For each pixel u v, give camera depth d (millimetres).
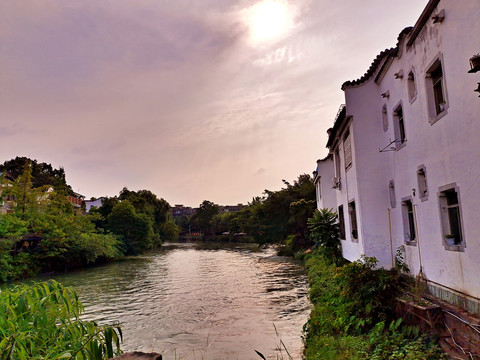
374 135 11953
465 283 6684
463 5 6383
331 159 23516
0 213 25312
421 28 8250
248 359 8938
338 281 10586
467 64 6320
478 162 6102
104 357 4148
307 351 8602
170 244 72625
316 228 18359
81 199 68250
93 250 31984
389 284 8625
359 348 7508
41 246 27766
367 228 11547
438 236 7766
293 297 16203
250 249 51062
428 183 8180
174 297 17344
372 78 12141
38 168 63406
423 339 6828
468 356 5746
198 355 9375
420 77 8438
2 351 3213
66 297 4449
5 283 22453
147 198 72938
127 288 20328
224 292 18156
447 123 7145
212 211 99938
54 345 3922
